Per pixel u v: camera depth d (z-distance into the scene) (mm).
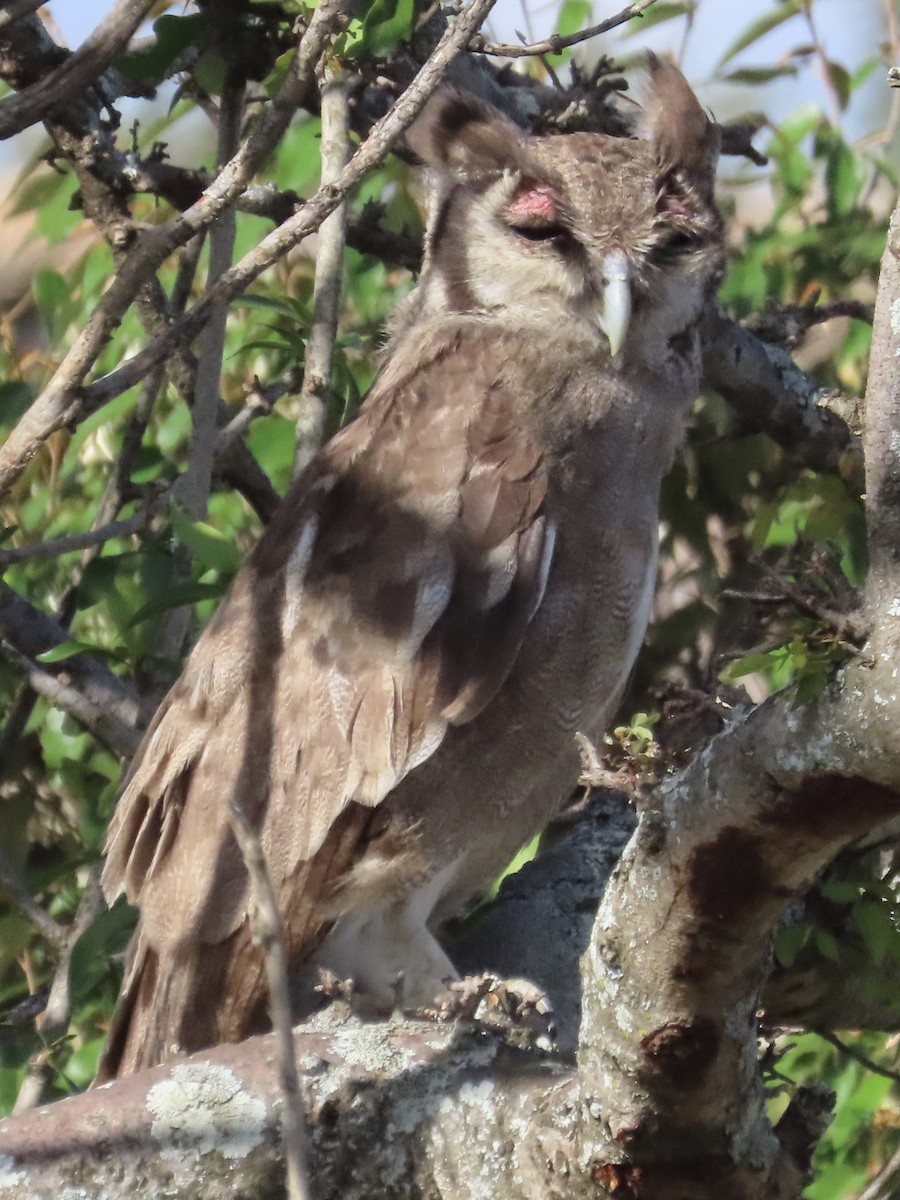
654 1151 5172
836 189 10195
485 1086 5820
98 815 9453
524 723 7934
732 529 10078
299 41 7668
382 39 7645
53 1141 5906
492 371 8297
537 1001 7301
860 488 9695
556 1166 5441
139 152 9555
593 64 10938
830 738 4289
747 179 10516
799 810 4453
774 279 10180
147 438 10047
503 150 8867
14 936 9219
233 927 7703
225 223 8320
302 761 7738
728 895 4707
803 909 7738
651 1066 5027
